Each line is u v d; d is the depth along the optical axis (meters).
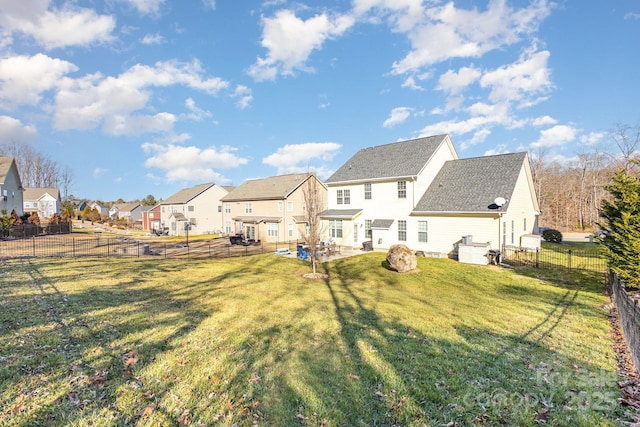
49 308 7.21
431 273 14.15
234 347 5.53
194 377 4.37
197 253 23.61
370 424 3.48
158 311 7.48
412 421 3.55
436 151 21.33
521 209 20.05
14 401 3.52
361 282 12.86
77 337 5.55
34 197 55.69
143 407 3.59
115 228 57.38
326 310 8.30
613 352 5.86
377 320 7.54
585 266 14.77
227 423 3.38
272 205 35.00
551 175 48.44
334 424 3.44
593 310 8.72
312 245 14.20
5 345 5.01
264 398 3.92
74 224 59.16
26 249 21.12
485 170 19.61
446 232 18.67
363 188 23.12
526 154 19.36
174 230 44.03
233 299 9.14
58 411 3.39
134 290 9.66
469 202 17.97
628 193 9.38
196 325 6.61
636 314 5.54
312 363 5.01
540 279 12.75
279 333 6.36
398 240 21.12
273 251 24.77
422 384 4.41
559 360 5.41
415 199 20.25
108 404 3.59
